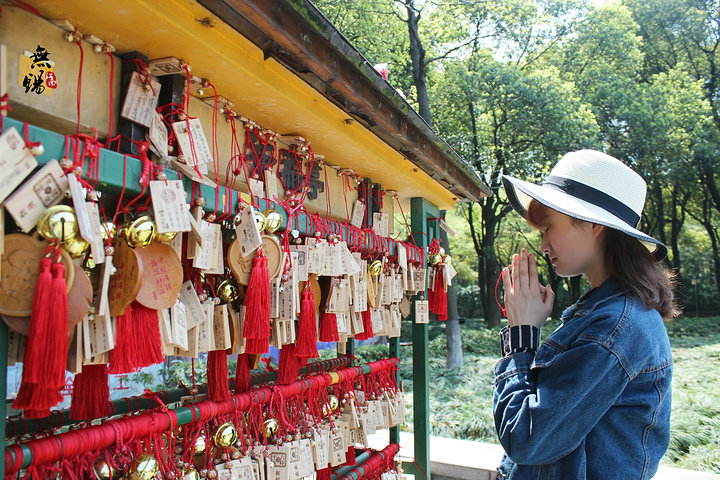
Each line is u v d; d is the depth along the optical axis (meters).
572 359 1.10
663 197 18.56
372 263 2.39
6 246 0.87
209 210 1.35
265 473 1.71
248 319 1.42
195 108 1.47
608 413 1.14
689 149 14.44
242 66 1.33
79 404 1.15
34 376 0.83
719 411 6.54
